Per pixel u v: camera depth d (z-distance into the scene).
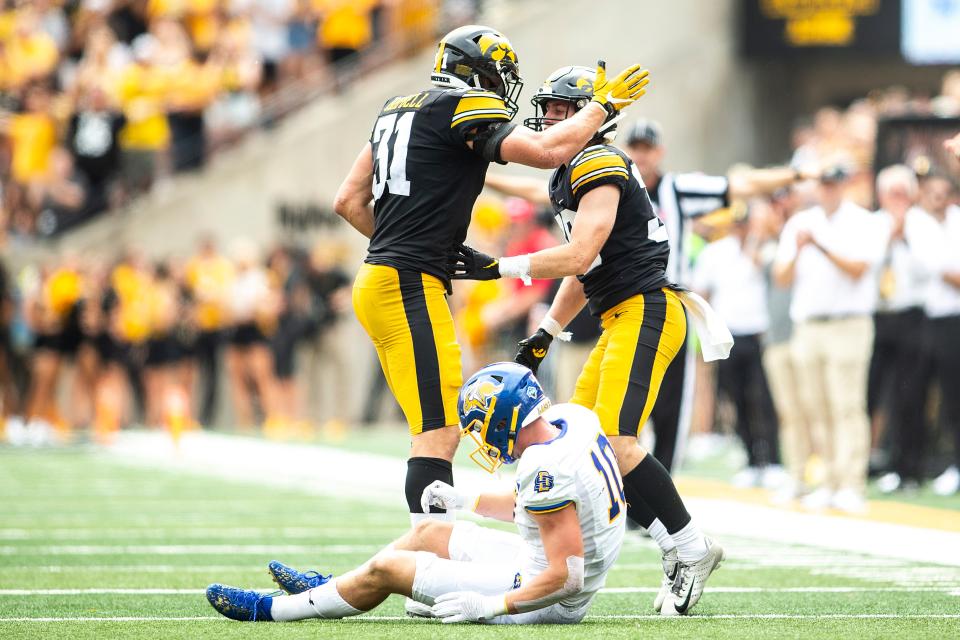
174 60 68.69
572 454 17.33
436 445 19.59
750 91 73.44
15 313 63.00
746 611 19.81
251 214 69.75
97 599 20.70
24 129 67.50
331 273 63.28
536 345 21.47
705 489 39.81
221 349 65.38
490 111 19.58
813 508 34.66
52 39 70.06
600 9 71.38
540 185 24.98
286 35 72.06
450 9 72.19
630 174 20.47
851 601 20.83
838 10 68.94
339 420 64.75
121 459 49.59
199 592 21.47
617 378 20.08
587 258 19.70
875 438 43.16
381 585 18.08
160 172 69.06
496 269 19.81
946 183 38.66
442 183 19.73
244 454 51.06
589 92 20.55
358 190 20.97
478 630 17.39
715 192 27.89
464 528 18.33
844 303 34.19
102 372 60.66
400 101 20.27
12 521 31.84
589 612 19.81
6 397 60.12
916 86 73.44
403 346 19.59
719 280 41.28
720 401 55.41
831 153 54.28
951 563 25.38
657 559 26.41
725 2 73.06
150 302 61.19
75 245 67.25
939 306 38.44
